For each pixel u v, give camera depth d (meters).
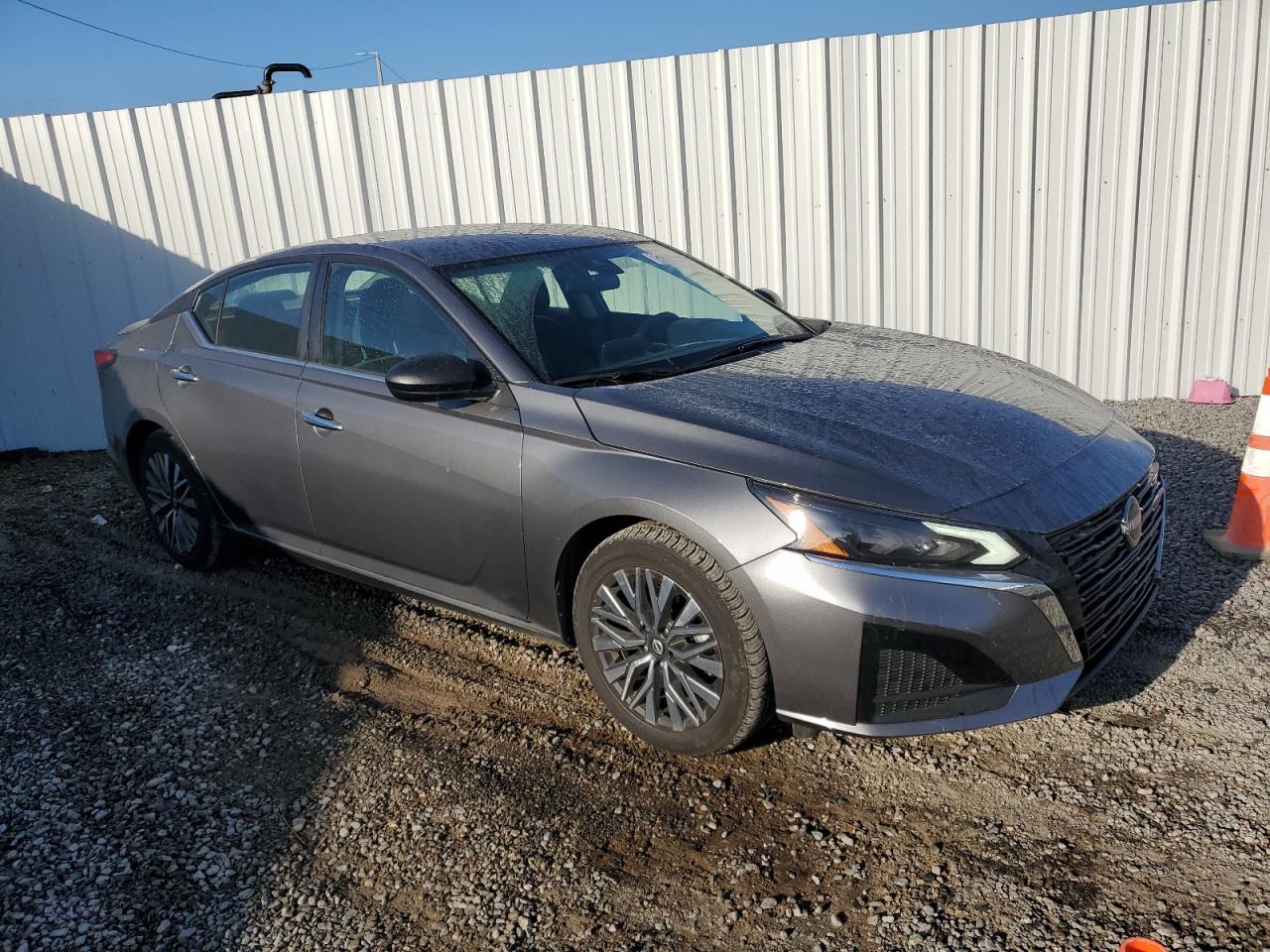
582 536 3.21
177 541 4.89
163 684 3.85
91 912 2.63
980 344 7.15
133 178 7.39
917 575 2.61
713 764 3.11
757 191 7.01
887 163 6.86
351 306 3.92
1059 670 2.74
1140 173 6.77
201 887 2.72
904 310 7.13
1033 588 2.66
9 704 3.76
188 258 7.52
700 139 6.98
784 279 7.13
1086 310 7.04
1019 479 2.84
